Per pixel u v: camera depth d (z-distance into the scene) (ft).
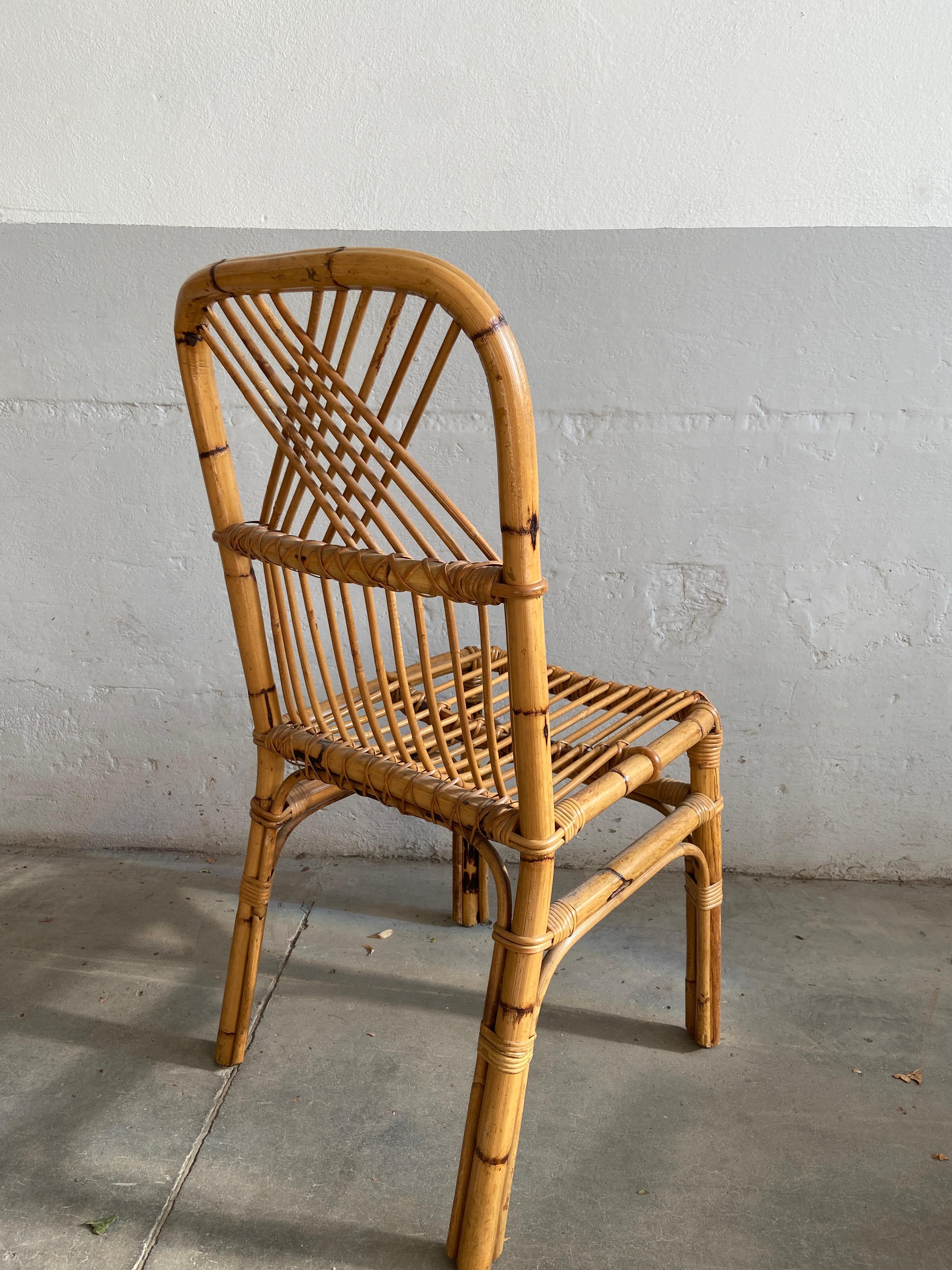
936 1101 3.53
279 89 4.22
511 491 2.26
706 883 3.64
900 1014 4.03
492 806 2.75
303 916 4.72
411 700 2.85
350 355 2.53
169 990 4.15
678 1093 3.57
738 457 4.52
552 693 3.91
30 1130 3.33
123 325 4.50
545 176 4.25
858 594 4.67
